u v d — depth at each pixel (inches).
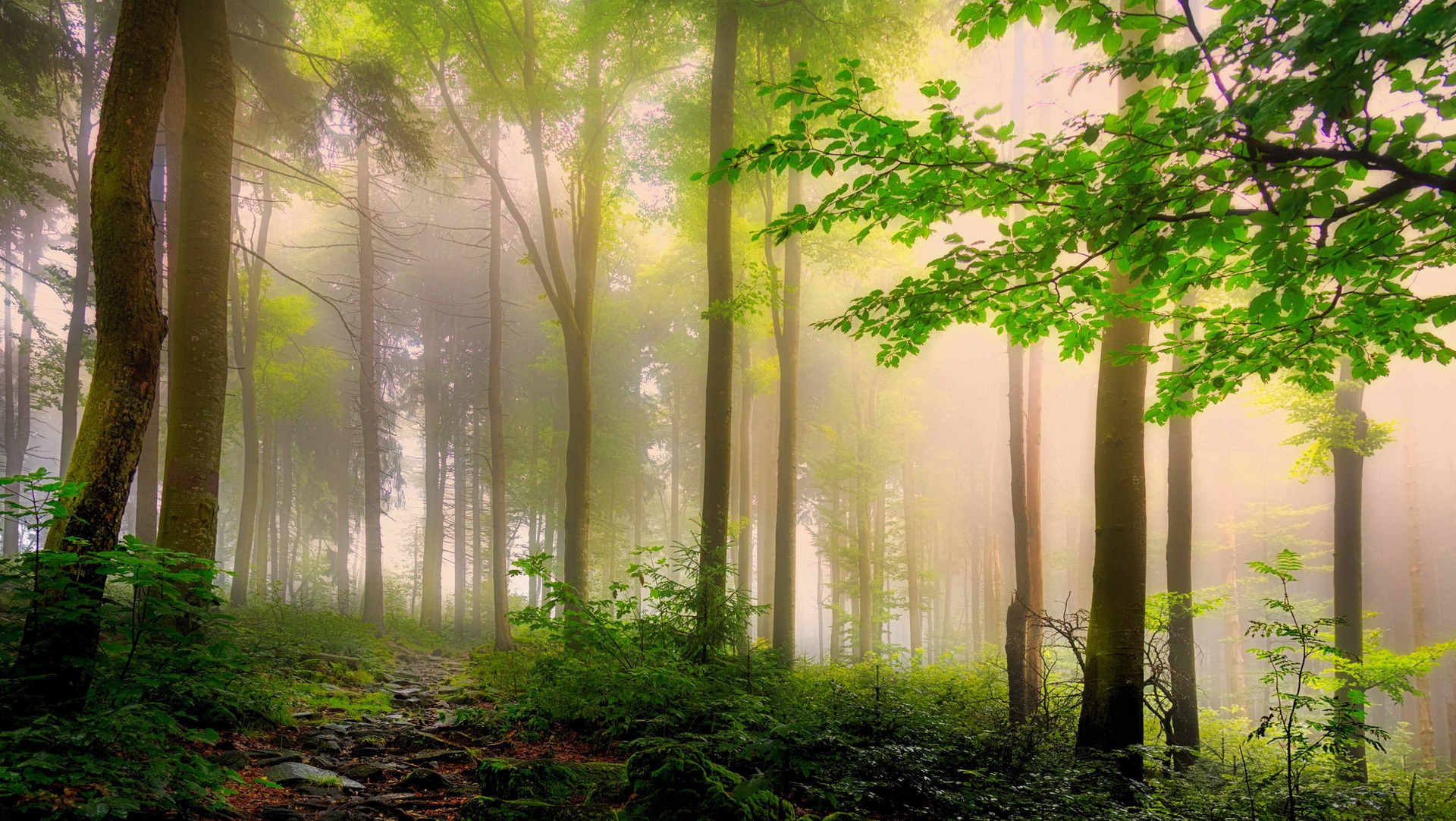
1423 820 265.7
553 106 629.0
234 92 366.0
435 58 654.5
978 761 251.1
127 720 152.6
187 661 192.9
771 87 168.1
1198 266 184.1
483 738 295.3
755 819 168.7
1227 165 144.7
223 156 355.3
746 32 582.9
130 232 214.4
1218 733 443.2
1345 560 480.1
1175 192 153.2
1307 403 479.8
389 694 417.7
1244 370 219.6
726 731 242.2
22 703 168.2
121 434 204.5
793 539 629.0
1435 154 131.5
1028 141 163.0
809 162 177.3
